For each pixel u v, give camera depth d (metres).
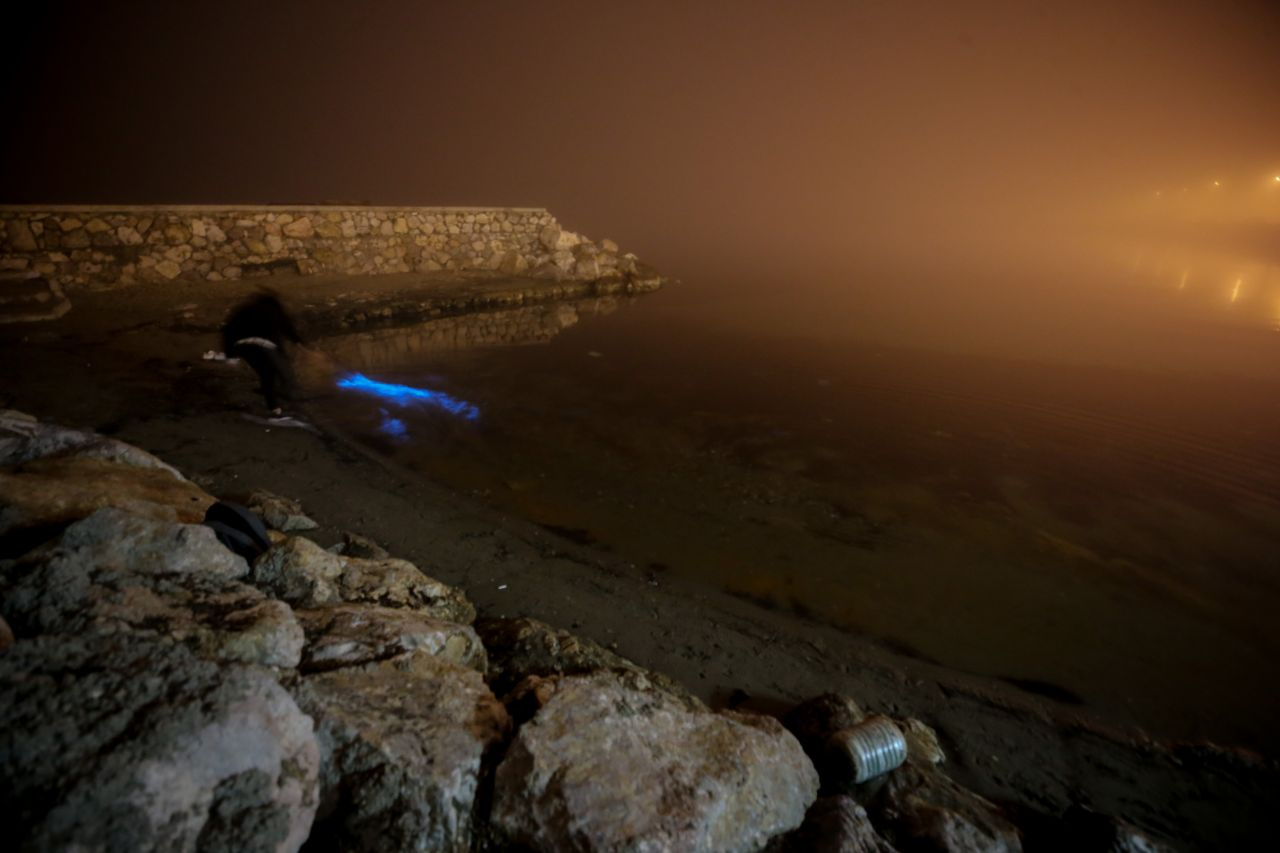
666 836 2.11
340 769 2.18
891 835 2.67
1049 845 2.82
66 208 10.83
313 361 9.37
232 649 2.38
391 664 2.77
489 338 12.00
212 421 6.75
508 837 2.20
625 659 3.80
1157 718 3.78
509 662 3.48
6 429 4.72
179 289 11.74
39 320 9.38
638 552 5.24
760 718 2.96
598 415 8.34
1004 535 5.79
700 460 7.12
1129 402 9.41
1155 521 6.10
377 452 6.64
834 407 9.02
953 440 7.96
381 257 14.88
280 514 4.84
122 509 3.25
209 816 1.69
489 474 6.43
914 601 4.80
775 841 2.39
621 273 17.44
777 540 5.55
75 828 1.51
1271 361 11.74
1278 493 6.70
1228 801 3.22
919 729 3.46
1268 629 4.62
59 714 1.73
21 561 2.58
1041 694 3.92
